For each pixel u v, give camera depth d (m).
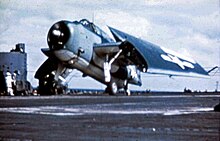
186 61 52.88
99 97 42.12
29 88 46.59
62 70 45.09
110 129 9.69
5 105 21.80
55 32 39.53
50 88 46.06
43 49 42.41
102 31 49.50
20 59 45.12
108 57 47.12
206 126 10.62
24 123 11.17
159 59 47.81
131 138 7.96
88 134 8.53
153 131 9.27
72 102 27.81
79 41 42.09
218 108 18.91
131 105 24.59
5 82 44.38
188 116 14.78
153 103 28.09
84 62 44.94
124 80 53.94
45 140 7.47
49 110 18.06
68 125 10.66
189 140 7.73
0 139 7.48
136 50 45.12
